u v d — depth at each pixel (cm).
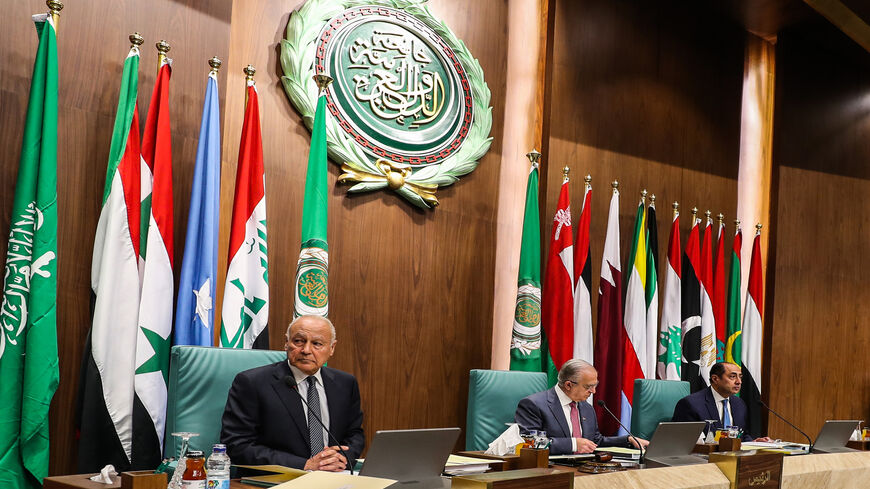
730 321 692
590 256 604
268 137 489
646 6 681
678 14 704
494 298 595
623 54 662
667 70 693
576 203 624
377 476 232
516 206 610
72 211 388
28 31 379
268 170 486
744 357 693
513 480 235
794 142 766
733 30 749
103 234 378
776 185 757
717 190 723
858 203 809
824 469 379
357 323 521
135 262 375
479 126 585
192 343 397
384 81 542
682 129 701
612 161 649
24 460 346
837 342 783
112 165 381
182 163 421
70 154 388
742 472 326
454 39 580
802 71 774
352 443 329
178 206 418
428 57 566
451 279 569
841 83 803
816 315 770
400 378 539
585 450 369
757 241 706
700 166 712
